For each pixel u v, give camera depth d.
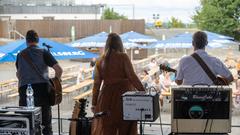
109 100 5.59
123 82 5.61
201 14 45.31
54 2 66.44
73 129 5.72
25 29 41.34
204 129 4.80
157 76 15.02
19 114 4.57
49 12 57.22
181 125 4.83
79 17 57.03
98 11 57.38
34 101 6.16
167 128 8.87
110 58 5.64
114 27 39.53
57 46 10.24
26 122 4.55
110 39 5.70
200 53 5.29
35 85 6.20
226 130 4.79
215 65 5.24
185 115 4.82
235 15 43.06
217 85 5.05
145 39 25.06
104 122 5.59
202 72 5.23
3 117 4.58
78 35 40.47
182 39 19.27
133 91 5.46
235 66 21.06
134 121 5.18
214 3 44.25
